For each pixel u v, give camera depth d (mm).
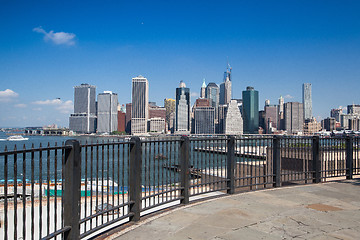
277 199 7848
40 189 3693
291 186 9703
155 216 6176
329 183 10406
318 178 10414
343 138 11305
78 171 4332
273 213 6496
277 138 9484
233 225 5645
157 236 5020
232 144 8406
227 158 8414
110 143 5191
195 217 6137
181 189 7141
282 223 5809
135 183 5805
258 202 7488
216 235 5086
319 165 10516
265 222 5855
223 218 6086
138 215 5832
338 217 6270
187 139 7250
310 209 6875
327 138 10883
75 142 4270
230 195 8258
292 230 5406
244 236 5059
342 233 5285
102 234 5168
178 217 6125
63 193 4223
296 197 8109
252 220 5980
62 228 4121
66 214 4223
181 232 5219
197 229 5387
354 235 5191
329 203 7477
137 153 5828
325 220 6047
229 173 8359
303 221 5961
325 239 4980
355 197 8180
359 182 10625
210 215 6285
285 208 6930
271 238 4984
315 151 10477
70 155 4223
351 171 11391
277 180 9430
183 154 7188
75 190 4258
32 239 3586
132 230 5309
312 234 5211
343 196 8297
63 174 4230
